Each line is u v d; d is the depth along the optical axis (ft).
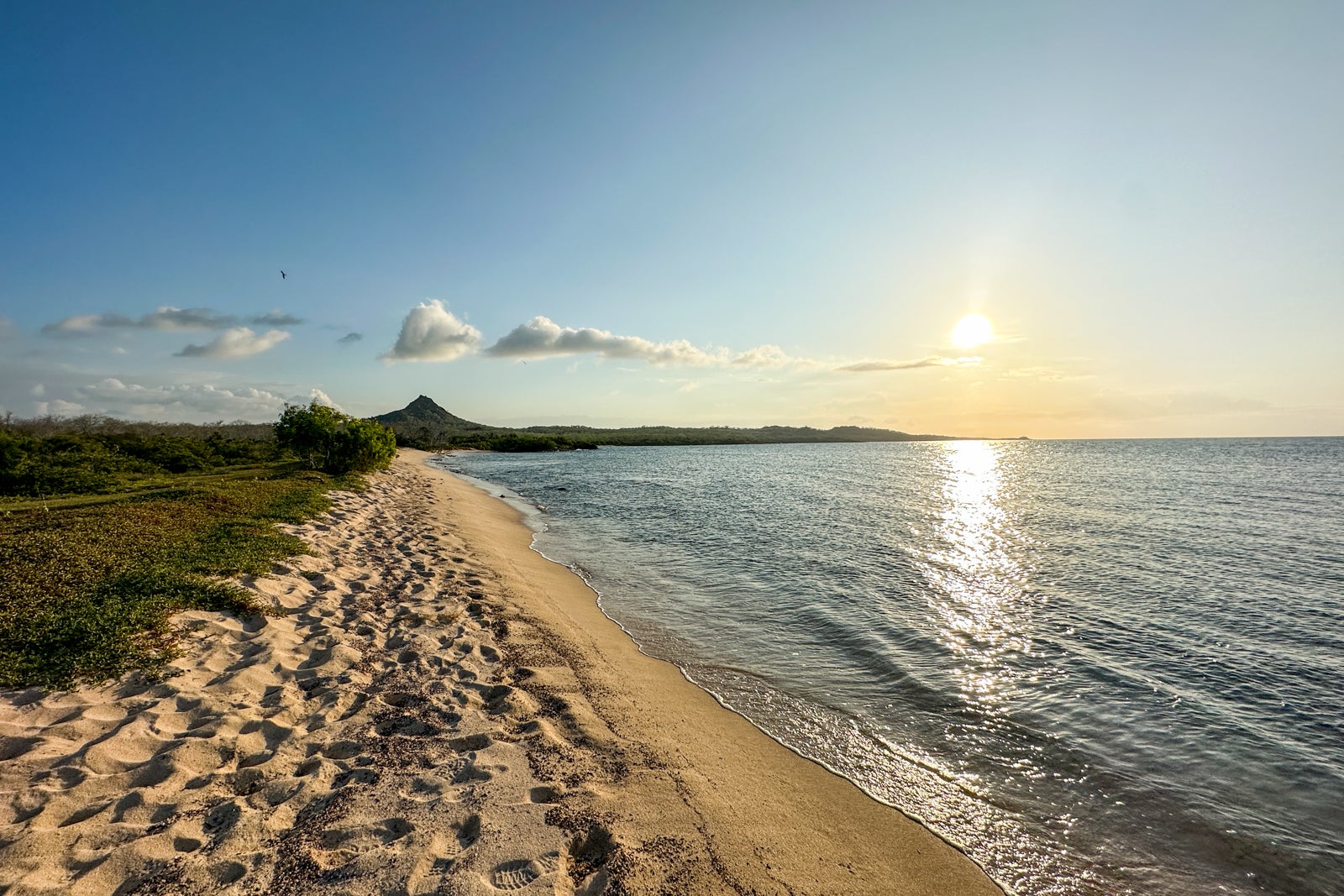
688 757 19.89
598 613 37.09
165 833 13.74
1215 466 183.21
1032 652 31.32
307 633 27.20
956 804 18.76
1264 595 41.78
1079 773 20.51
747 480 137.80
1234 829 17.76
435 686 22.85
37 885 11.72
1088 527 70.23
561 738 19.88
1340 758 21.52
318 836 14.08
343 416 104.06
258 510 50.65
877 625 35.37
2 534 35.83
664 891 13.29
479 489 118.93
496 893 12.48
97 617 24.02
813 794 18.85
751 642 32.53
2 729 17.22
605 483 132.67
